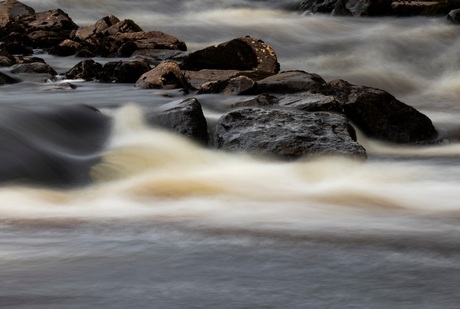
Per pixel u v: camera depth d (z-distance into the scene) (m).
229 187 13.14
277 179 13.84
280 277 8.16
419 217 11.06
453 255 8.95
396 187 13.53
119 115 16.41
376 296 7.58
